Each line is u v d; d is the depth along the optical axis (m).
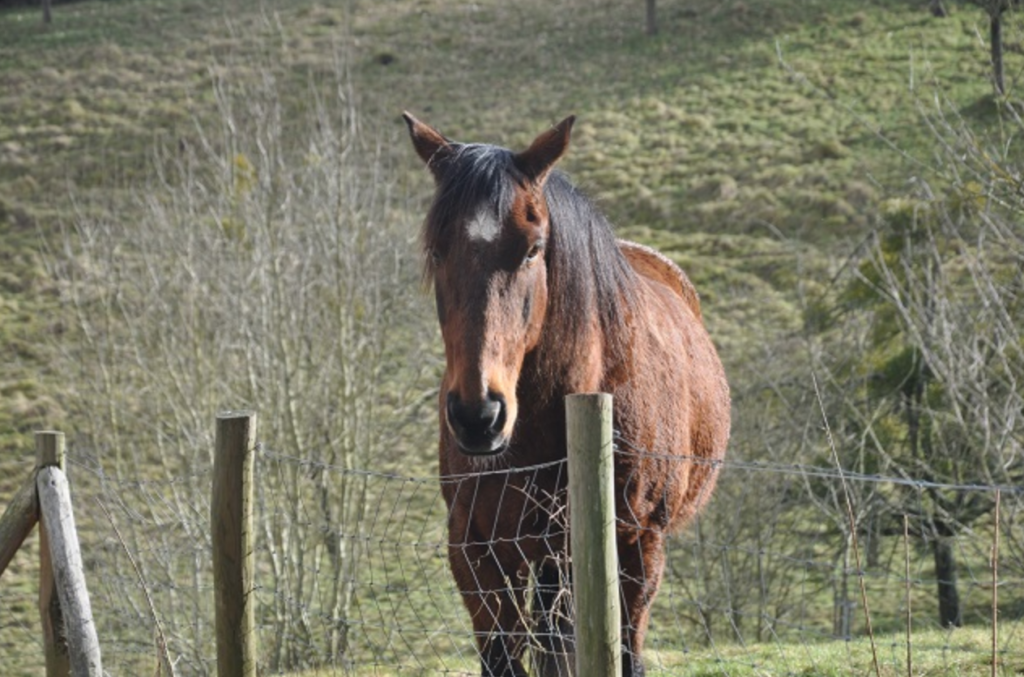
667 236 30.81
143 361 17.33
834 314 19.11
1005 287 12.13
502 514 4.81
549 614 4.73
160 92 40.59
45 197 33.69
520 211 4.46
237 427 4.65
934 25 42.03
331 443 16.03
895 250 16.89
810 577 16.78
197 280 17.38
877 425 16.45
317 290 17.61
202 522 14.71
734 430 16.56
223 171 18.39
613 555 3.81
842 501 15.46
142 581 5.64
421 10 48.56
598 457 3.76
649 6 44.88
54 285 28.28
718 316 25.66
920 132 33.84
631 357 5.03
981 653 7.81
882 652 8.20
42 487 4.86
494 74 42.22
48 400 23.45
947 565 15.62
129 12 49.88
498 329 4.31
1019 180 8.52
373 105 38.75
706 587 14.97
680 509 5.77
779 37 43.34
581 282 4.77
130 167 35.06
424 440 19.78
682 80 41.06
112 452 18.06
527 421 4.74
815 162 33.69
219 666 4.76
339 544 13.83
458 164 4.59
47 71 42.81
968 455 14.95
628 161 35.59
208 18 47.97
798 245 28.94
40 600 4.95
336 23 46.94
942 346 11.64
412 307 19.25
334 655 6.36
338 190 17.30
